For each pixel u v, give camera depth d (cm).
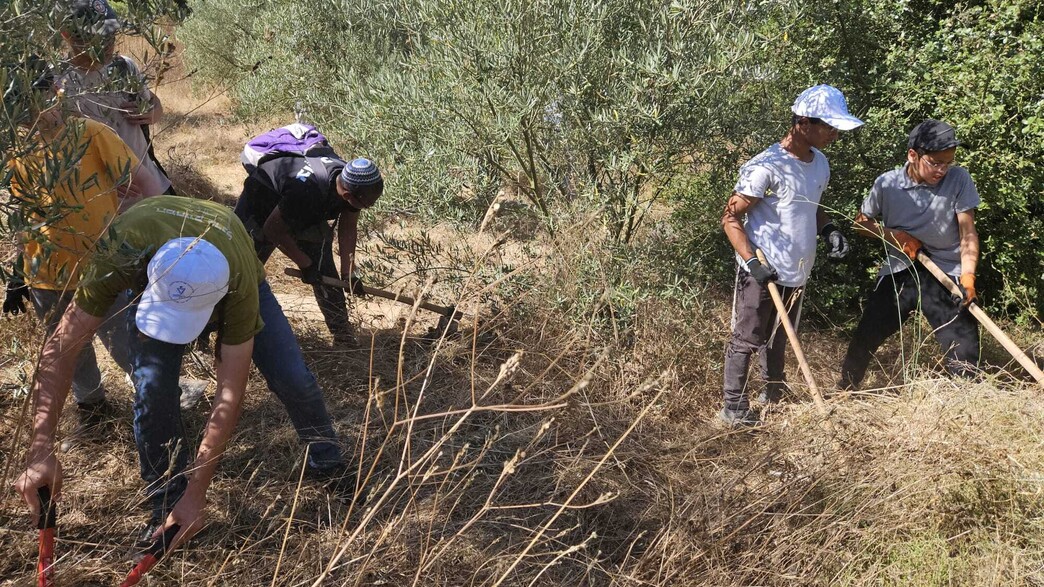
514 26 422
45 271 284
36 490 238
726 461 346
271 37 860
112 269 232
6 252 283
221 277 227
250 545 281
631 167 443
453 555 285
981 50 483
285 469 324
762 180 367
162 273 221
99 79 254
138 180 297
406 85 454
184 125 970
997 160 480
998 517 287
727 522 290
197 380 376
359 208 391
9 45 211
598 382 391
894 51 514
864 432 316
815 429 331
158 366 261
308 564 270
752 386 426
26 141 212
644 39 437
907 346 485
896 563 273
